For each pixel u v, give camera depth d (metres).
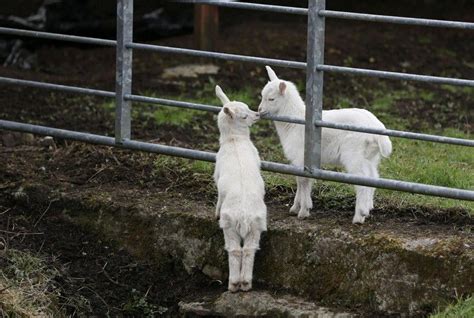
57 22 12.69
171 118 10.73
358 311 7.17
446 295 6.90
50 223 8.41
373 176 7.49
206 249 7.83
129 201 8.30
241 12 15.09
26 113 10.74
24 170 8.92
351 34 14.51
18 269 7.79
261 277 7.59
